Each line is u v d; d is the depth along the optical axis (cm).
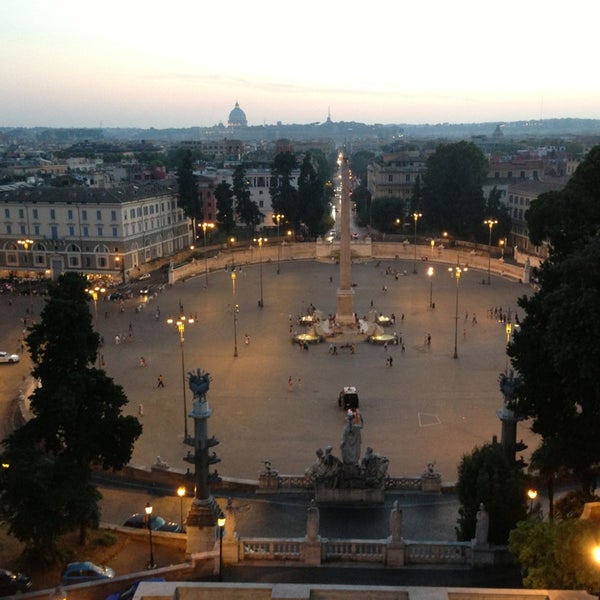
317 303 11625
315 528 3422
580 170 5066
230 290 12812
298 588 2580
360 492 4653
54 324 4366
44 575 3869
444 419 6550
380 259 15650
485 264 14425
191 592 2608
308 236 17175
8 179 19962
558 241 4909
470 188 16062
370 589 2553
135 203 14188
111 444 4562
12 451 4081
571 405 4025
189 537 4041
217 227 17700
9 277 14138
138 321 10581
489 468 3603
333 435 6241
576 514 3634
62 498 3909
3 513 3959
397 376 7881
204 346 9231
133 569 3916
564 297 3544
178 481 5209
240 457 5788
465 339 9312
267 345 9231
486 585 3197
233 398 7250
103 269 14000
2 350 9131
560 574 2636
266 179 19650
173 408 6969
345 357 8669
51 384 4378
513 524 3434
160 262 14662
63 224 14025
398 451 5816
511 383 4203
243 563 3428
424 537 4150
